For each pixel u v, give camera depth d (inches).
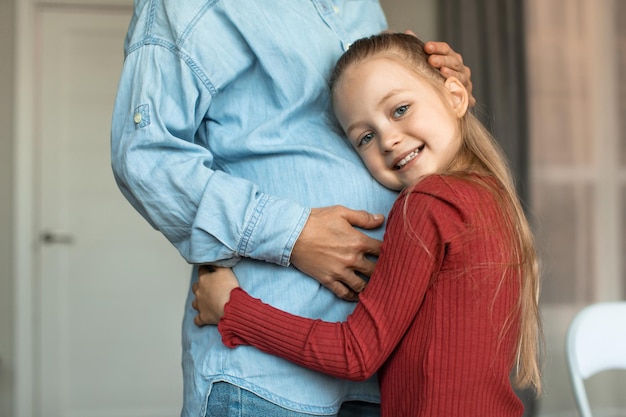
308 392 45.7
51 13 160.9
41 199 159.9
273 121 48.6
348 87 46.6
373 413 50.7
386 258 43.1
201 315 47.9
